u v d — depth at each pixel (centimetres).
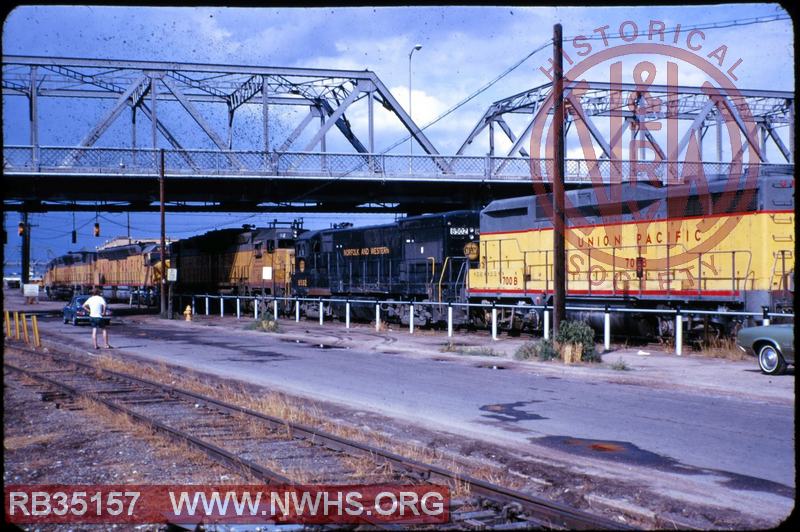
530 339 2389
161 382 1591
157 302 5484
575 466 831
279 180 3844
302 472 789
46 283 9350
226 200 4162
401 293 3033
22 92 3991
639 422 1088
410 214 4959
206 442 936
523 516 632
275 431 1032
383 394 1378
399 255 3062
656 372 1605
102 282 6931
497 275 2534
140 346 2539
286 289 4012
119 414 1162
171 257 5738
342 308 3469
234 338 2825
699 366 1678
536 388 1438
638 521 635
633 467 826
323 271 3662
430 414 1171
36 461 898
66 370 1889
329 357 2045
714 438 971
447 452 914
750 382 1437
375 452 849
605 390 1404
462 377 1605
